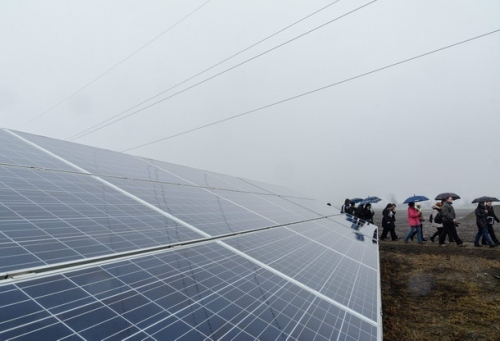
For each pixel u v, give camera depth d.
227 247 3.50
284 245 4.51
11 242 2.14
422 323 5.70
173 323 1.85
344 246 6.27
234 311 2.22
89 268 2.14
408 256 10.99
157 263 2.54
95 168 5.14
